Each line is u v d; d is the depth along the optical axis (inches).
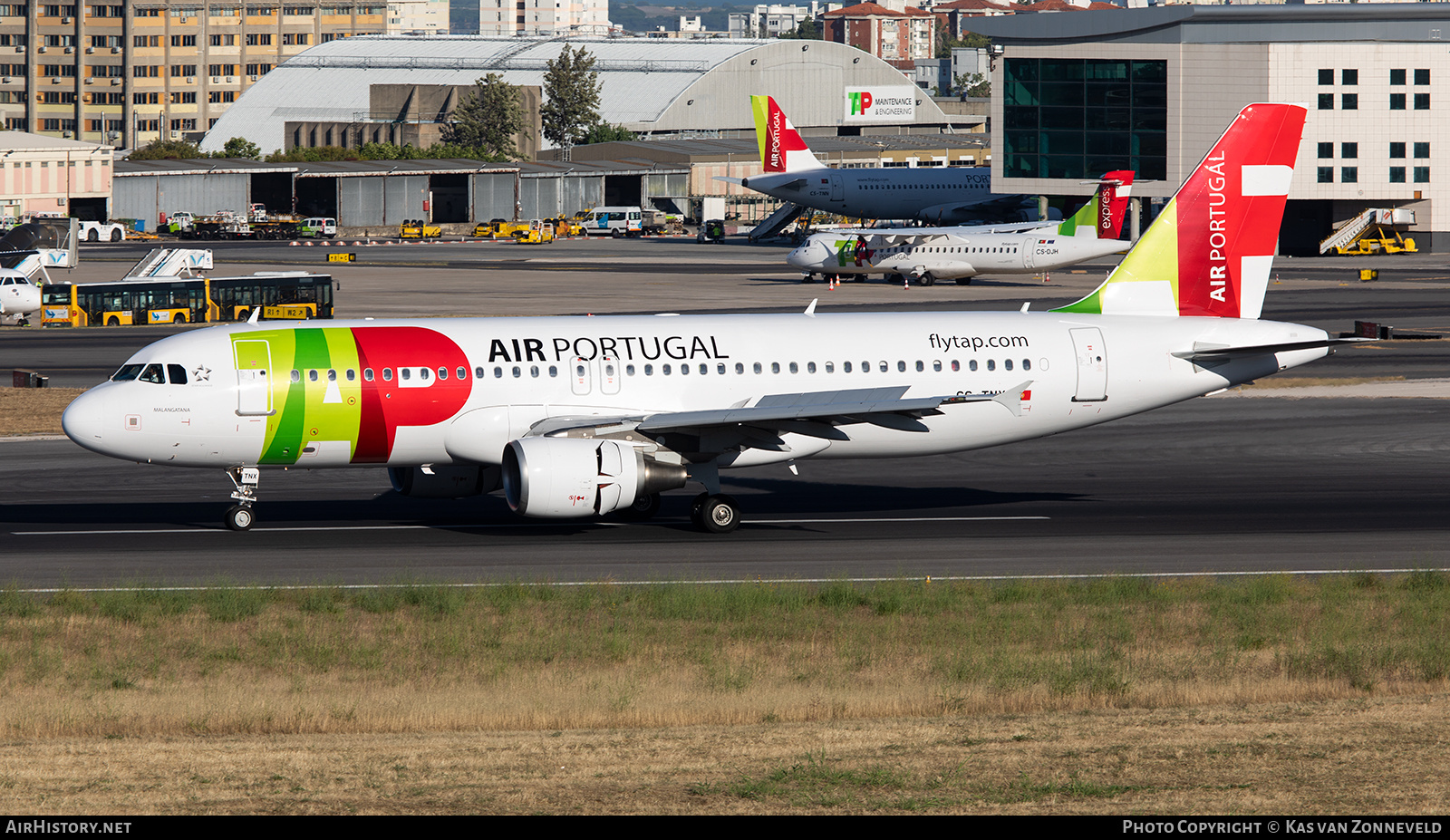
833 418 5748.0
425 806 2610.7
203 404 5649.6
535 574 5167.3
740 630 4306.1
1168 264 6683.1
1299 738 3080.7
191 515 6368.1
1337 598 4704.7
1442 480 7239.2
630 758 2950.3
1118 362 6363.2
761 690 3624.5
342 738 3184.1
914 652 4060.0
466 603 4638.3
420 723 3312.0
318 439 5777.6
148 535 5880.9
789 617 4478.3
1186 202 6673.2
